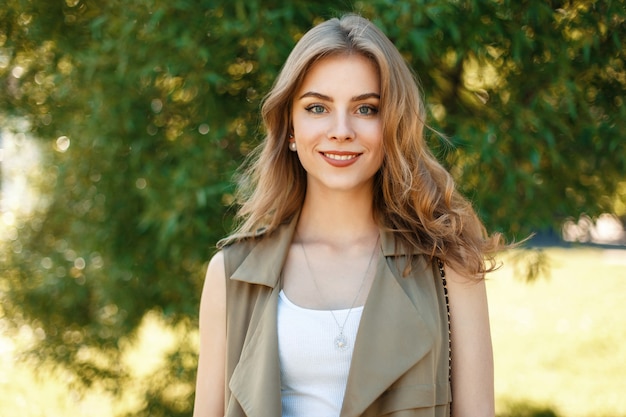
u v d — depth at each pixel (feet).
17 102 12.28
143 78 10.20
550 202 10.18
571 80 9.56
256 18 9.16
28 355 13.97
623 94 9.82
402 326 5.59
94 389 14.30
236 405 5.85
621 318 25.62
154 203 10.40
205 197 9.56
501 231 9.77
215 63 9.57
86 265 12.39
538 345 23.02
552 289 30.73
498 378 19.90
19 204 14.10
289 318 5.81
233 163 10.17
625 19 9.20
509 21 9.30
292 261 6.12
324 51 5.62
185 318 12.25
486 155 9.33
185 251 10.59
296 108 5.87
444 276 5.88
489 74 10.21
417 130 5.91
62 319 13.41
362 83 5.64
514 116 9.58
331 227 6.16
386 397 5.62
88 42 11.08
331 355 5.68
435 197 6.03
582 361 21.13
